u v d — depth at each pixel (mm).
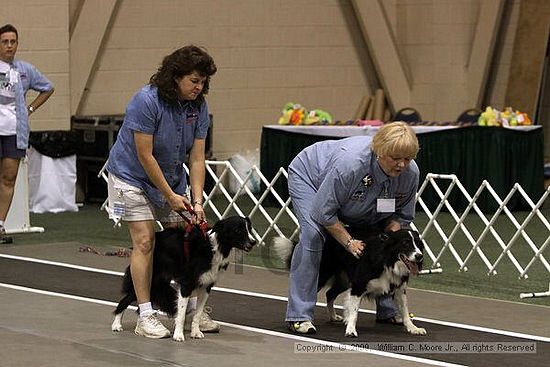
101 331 8289
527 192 16391
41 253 12344
